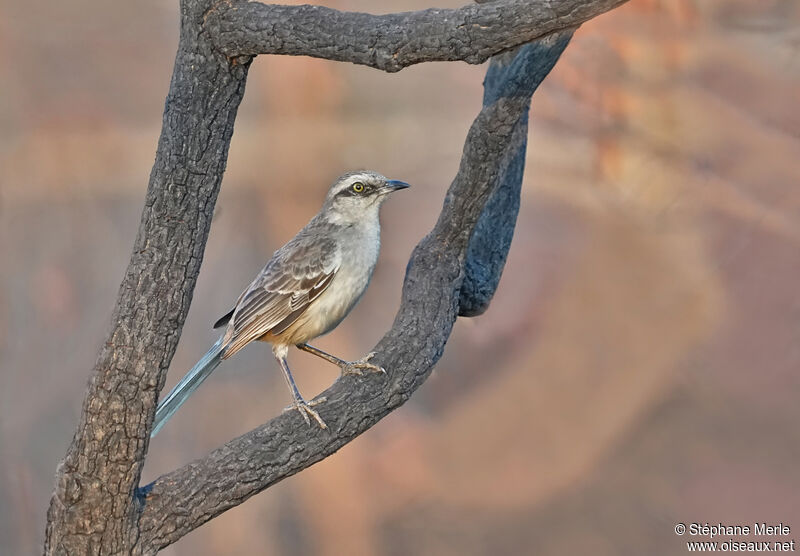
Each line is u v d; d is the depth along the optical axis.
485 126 6.98
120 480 5.91
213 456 6.32
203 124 5.91
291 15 5.72
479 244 8.30
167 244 5.90
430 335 7.07
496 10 5.35
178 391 8.34
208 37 5.84
